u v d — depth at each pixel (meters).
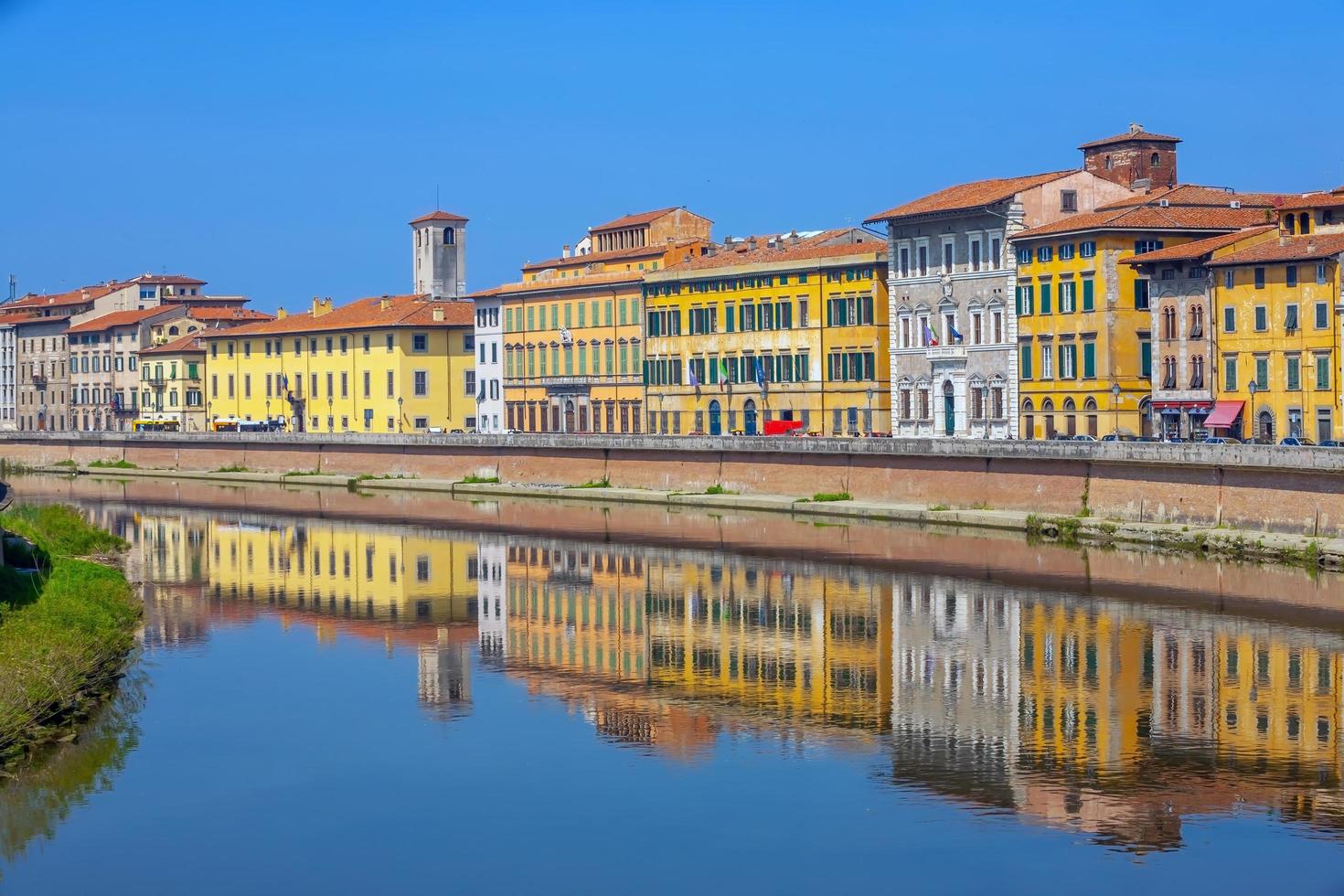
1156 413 156.12
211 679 89.50
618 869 60.97
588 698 85.00
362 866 61.56
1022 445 140.75
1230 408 148.25
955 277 174.00
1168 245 160.00
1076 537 132.25
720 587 116.31
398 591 119.50
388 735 77.75
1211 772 70.38
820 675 88.62
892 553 128.75
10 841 64.12
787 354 191.88
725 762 73.06
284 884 60.06
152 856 62.62
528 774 71.62
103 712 81.81
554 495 187.50
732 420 198.88
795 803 67.50
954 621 100.56
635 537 145.88
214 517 172.50
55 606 88.56
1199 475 125.88
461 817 66.38
